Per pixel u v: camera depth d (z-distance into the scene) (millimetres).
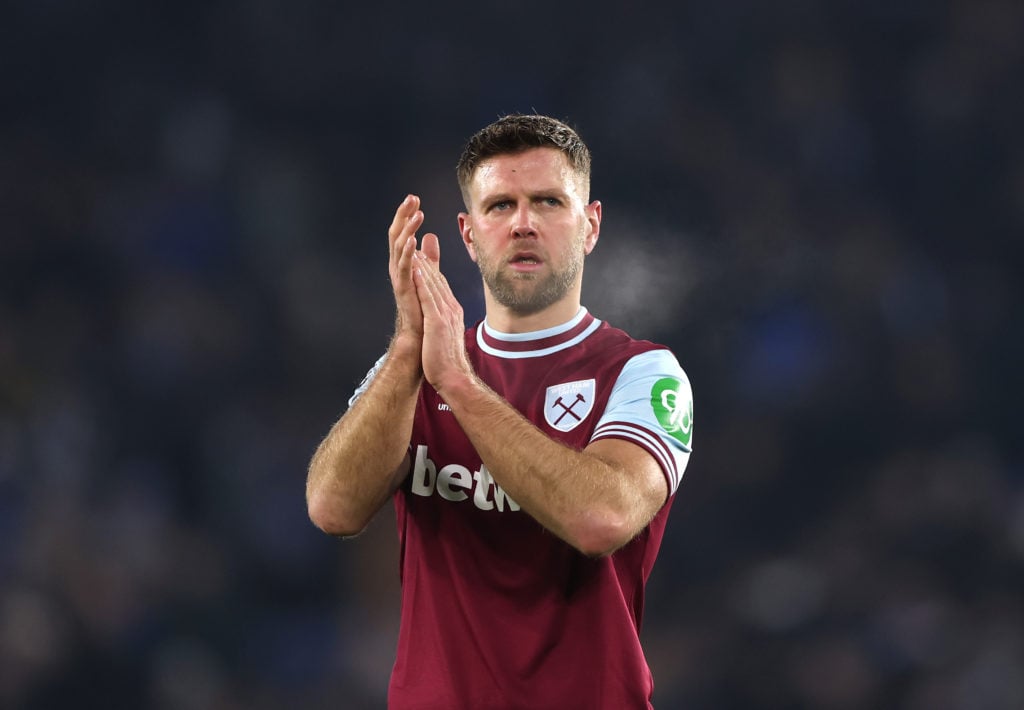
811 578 38531
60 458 38281
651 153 48000
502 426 10555
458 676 11039
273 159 48500
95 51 49500
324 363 44094
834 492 41156
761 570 39312
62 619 33906
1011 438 43531
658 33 51438
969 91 50594
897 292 45000
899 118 50469
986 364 45219
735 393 42156
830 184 48406
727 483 40906
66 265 45031
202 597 36594
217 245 46000
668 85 50125
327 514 11195
